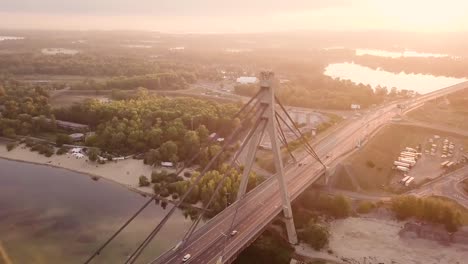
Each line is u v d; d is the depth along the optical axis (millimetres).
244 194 162500
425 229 159875
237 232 133000
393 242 155500
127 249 141000
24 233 149500
